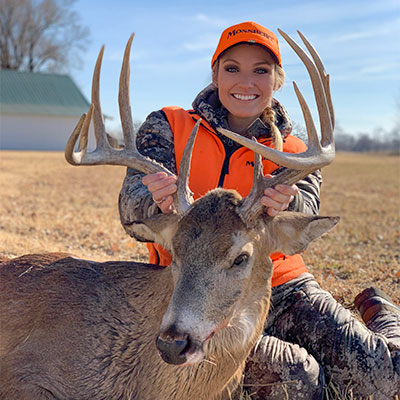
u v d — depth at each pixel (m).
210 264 0.75
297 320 1.00
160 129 1.05
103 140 0.89
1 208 2.67
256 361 0.92
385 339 0.94
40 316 0.88
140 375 0.85
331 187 5.13
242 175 1.03
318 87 0.82
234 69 1.03
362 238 2.34
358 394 0.93
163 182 0.83
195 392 0.84
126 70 0.90
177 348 0.69
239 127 1.07
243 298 0.81
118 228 2.23
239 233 0.77
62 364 0.84
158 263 1.07
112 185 4.17
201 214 0.78
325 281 1.48
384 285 1.47
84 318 0.86
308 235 0.83
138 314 0.87
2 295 0.93
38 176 4.77
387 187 5.27
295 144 1.08
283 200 0.80
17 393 0.82
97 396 0.84
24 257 1.00
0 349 0.90
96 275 0.93
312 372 0.90
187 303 0.72
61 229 2.16
